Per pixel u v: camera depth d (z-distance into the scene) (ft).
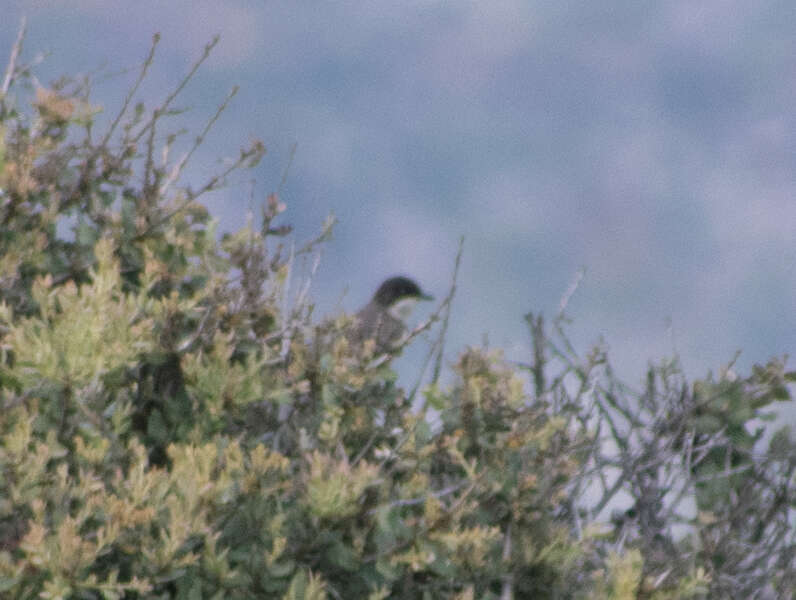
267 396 29.78
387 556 27.94
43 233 30.99
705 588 30.86
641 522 35.60
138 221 31.55
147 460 27.04
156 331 29.53
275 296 31.86
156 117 31.07
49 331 27.09
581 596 30.30
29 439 25.53
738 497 36.52
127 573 26.55
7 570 23.99
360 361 30.66
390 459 30.09
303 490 28.04
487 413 31.63
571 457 33.32
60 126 31.94
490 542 29.45
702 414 37.09
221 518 26.58
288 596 26.48
